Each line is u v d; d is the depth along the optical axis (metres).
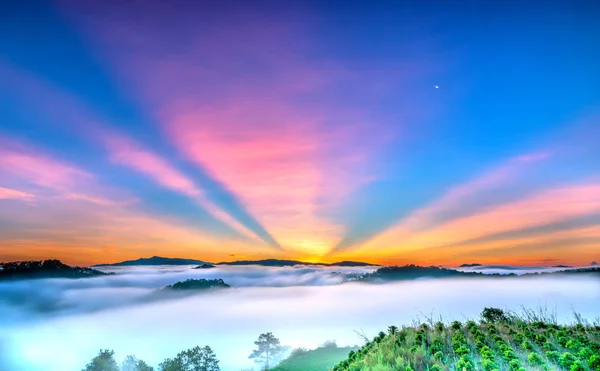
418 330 17.73
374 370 11.95
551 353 11.88
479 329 17.77
